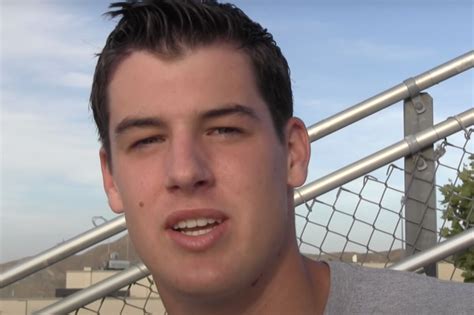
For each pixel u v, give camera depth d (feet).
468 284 5.90
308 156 5.43
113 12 5.05
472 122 7.56
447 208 7.70
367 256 7.74
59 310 7.72
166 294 5.04
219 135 4.67
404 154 7.63
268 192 4.74
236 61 4.81
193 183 4.51
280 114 5.09
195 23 4.73
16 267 7.80
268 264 4.80
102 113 5.27
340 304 5.42
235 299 4.80
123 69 4.88
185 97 4.62
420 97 7.86
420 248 7.70
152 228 4.74
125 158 4.89
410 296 5.54
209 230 4.61
